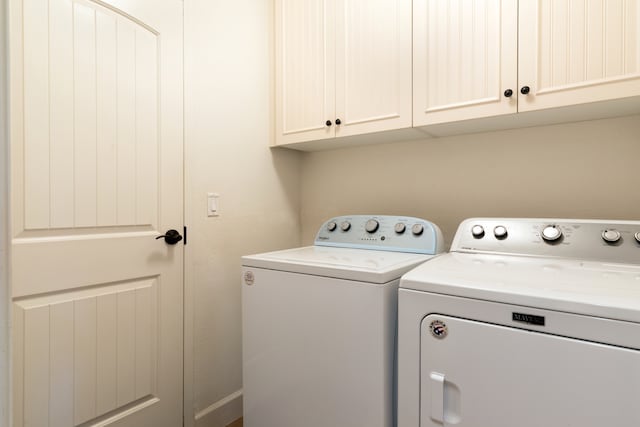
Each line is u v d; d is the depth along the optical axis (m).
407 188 1.90
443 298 0.91
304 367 1.21
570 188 1.50
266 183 2.01
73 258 1.24
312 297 1.19
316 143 1.95
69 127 1.22
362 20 1.67
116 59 1.34
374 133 1.67
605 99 1.15
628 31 1.12
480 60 1.37
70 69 1.22
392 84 1.58
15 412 1.11
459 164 1.75
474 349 0.87
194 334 1.64
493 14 1.35
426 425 0.94
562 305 0.77
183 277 1.59
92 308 1.29
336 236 1.73
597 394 0.73
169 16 1.52
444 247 1.66
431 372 0.93
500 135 1.65
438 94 1.47
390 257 1.35
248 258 1.37
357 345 1.09
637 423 0.70
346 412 1.11
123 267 1.37
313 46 1.83
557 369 0.77
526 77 1.28
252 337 1.36
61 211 1.20
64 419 1.22
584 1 1.19
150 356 1.47
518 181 1.61
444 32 1.45
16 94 1.10
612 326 0.72
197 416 1.66
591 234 1.18
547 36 1.25
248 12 1.89
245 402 1.39
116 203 1.35
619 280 0.89
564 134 1.51
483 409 0.86
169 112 1.52
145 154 1.44
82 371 1.27
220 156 1.75
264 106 1.99
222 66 1.75
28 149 1.13
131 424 1.41
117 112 1.35
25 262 1.13
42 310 1.17
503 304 0.83
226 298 1.79
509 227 1.32
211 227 1.71
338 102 1.75
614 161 1.42
